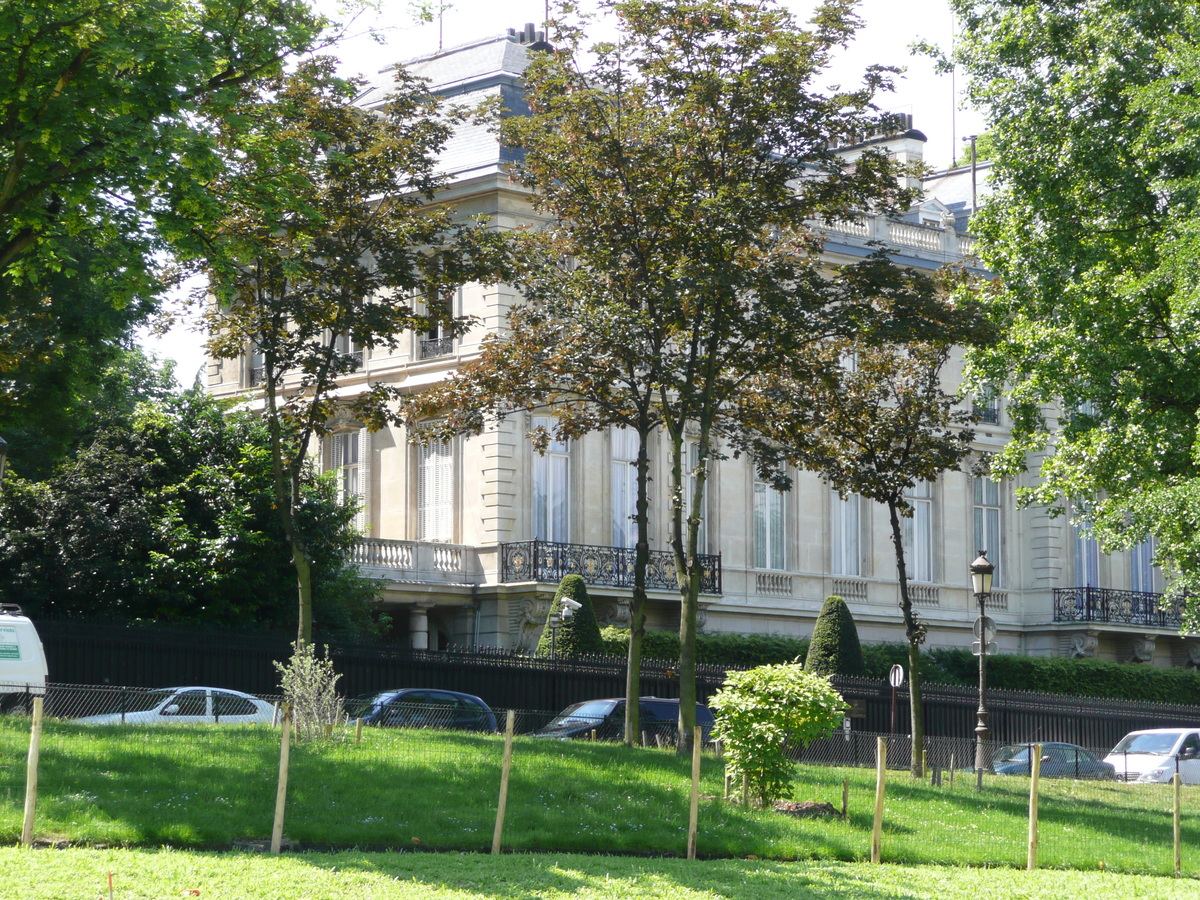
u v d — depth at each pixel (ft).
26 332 104.12
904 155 177.06
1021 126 96.73
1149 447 91.04
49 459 126.41
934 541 170.91
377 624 135.44
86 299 104.06
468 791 69.26
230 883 49.47
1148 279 88.99
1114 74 92.58
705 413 90.63
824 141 89.45
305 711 77.66
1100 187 94.79
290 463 93.40
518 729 104.68
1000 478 103.91
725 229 86.28
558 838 63.98
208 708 89.56
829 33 88.58
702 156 88.94
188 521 115.96
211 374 158.61
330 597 122.93
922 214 172.96
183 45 68.39
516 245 94.12
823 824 72.54
